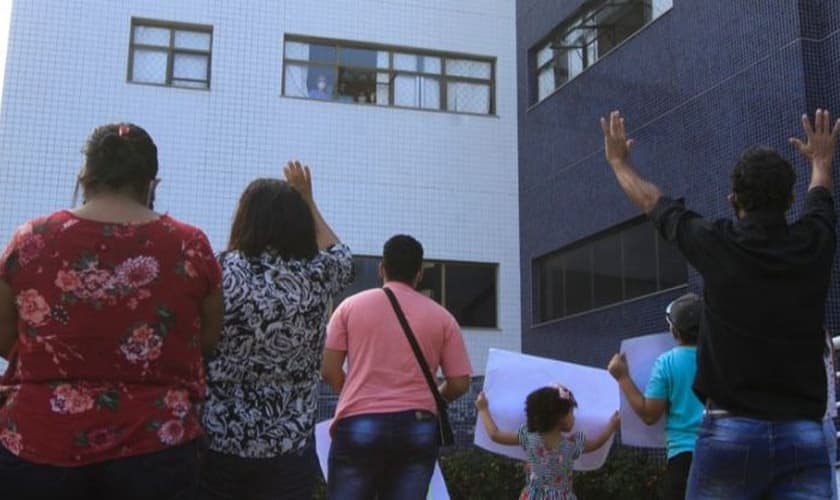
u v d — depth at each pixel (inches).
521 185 629.0
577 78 564.1
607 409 215.6
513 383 222.5
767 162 116.0
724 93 423.2
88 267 98.9
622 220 506.3
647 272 487.8
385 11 634.2
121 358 97.6
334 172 599.5
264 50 602.2
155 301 100.2
